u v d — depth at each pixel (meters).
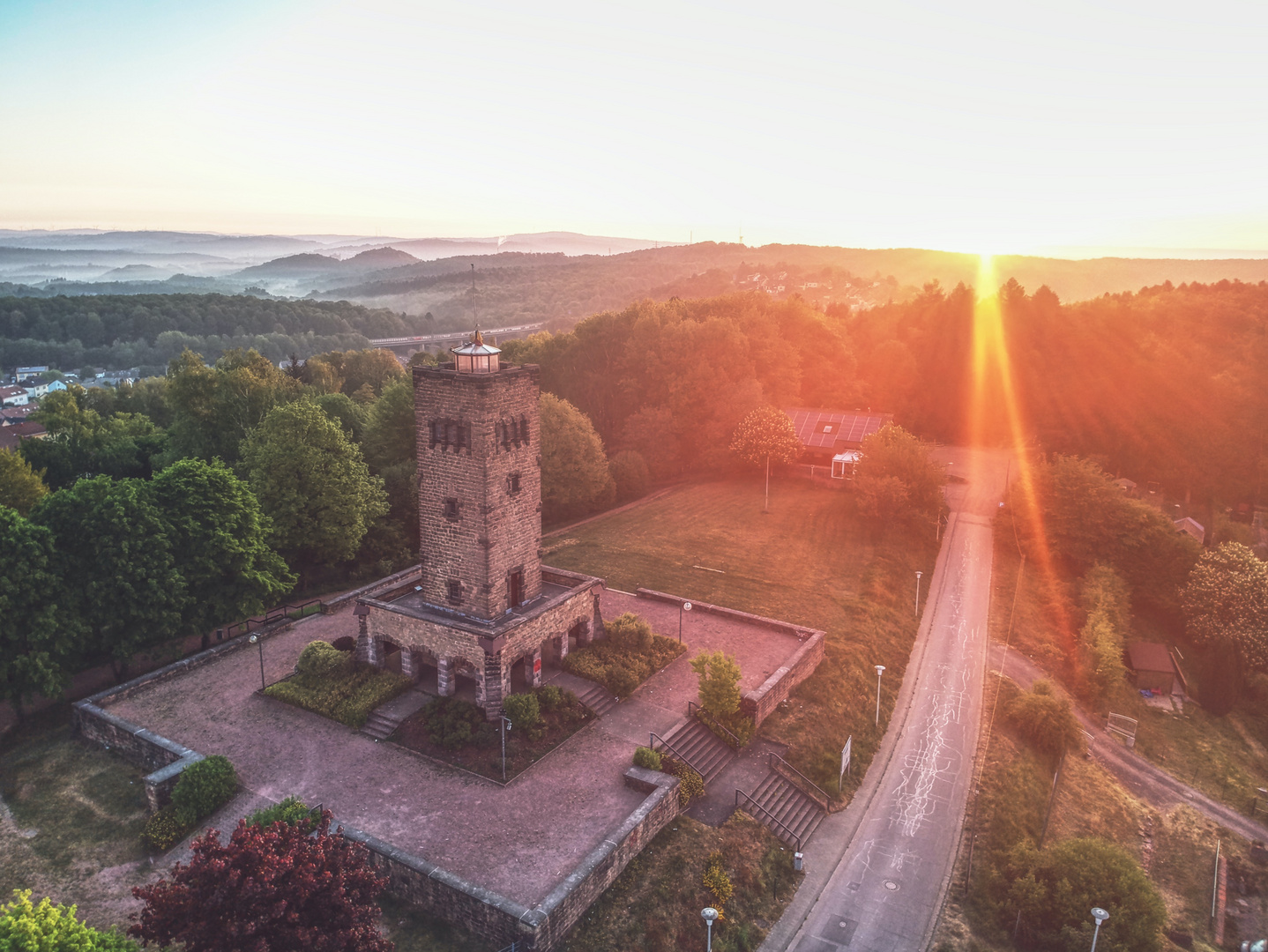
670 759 45.69
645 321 125.94
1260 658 73.62
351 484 72.00
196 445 87.00
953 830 46.31
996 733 57.06
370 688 50.41
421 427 48.84
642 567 80.31
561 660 54.47
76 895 35.69
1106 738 62.31
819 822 46.22
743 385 114.31
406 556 81.06
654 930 35.53
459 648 47.88
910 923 39.22
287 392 97.94
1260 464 116.75
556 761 45.47
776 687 54.00
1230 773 60.81
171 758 43.91
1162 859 50.00
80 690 54.25
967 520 98.62
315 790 42.19
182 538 55.72
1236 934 44.44
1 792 43.06
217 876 25.38
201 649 59.50
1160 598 82.75
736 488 109.62
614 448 122.62
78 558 51.19
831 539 89.38
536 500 52.16
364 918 27.22
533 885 35.47
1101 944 36.59
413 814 40.41
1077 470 89.25
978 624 74.19
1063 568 86.81
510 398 48.28
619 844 37.72
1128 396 128.50
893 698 60.97
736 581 77.19
